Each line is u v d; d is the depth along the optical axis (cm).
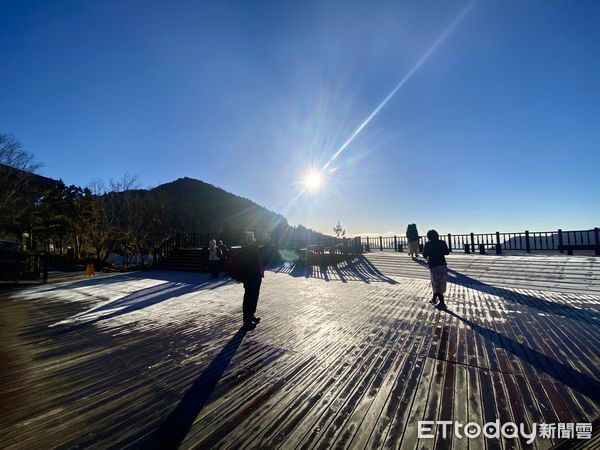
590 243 1418
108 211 2812
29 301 786
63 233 2716
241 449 215
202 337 470
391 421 246
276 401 280
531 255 1396
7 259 1221
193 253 1728
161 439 227
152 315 616
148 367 359
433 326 502
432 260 662
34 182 3030
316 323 532
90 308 692
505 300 690
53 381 324
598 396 279
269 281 1084
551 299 691
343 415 256
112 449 216
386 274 1234
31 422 248
